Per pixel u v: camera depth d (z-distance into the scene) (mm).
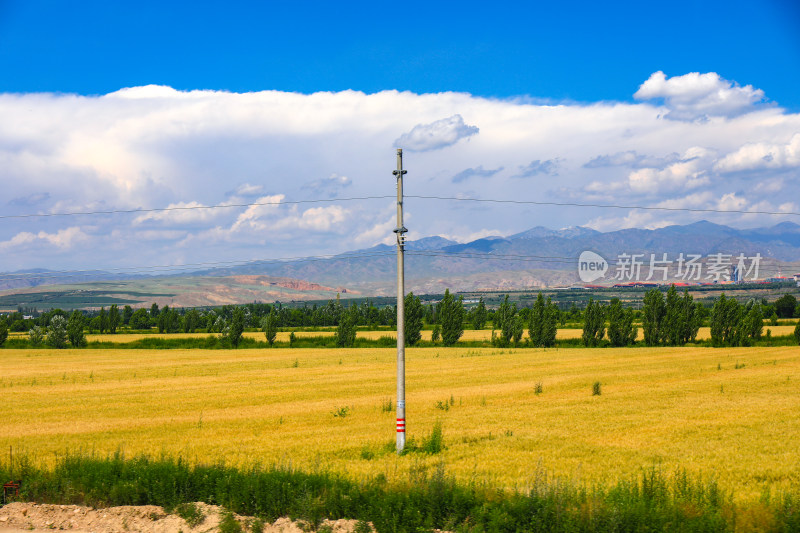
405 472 21016
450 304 99938
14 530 16047
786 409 34406
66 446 27828
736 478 20359
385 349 93625
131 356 87375
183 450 26125
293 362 74375
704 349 84250
